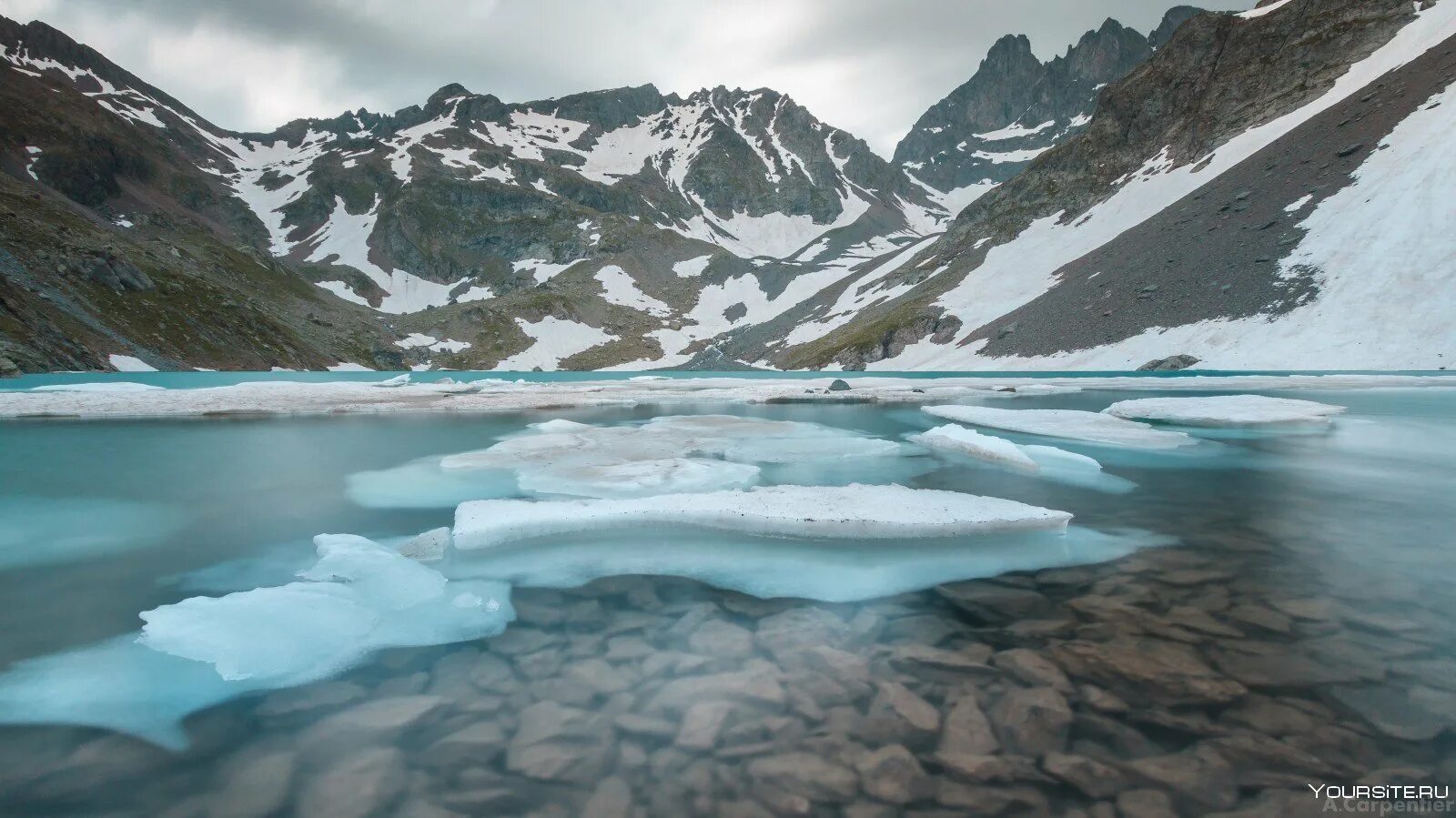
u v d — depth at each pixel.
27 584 8.19
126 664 5.88
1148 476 15.19
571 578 8.33
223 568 8.86
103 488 14.01
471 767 4.31
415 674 5.68
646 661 5.91
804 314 162.62
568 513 10.41
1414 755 4.29
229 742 4.66
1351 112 85.25
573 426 23.31
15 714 5.06
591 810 3.85
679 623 6.81
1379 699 5.04
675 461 15.76
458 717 4.95
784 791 4.00
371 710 5.07
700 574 8.45
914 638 6.36
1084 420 23.83
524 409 32.50
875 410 32.84
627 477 14.14
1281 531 10.48
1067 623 6.66
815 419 28.86
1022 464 16.14
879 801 3.90
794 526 10.18
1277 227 78.06
